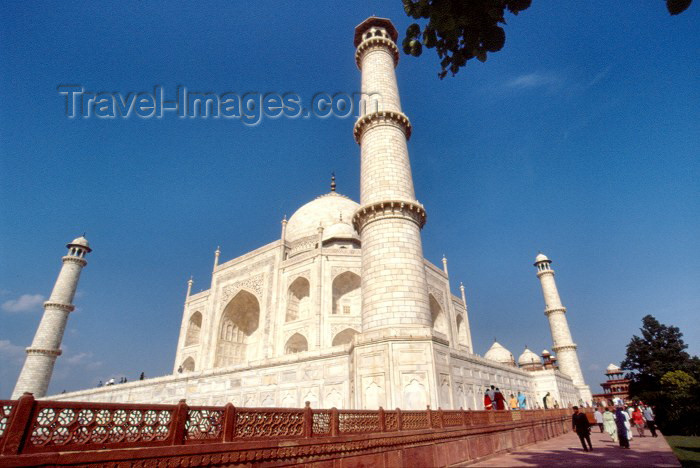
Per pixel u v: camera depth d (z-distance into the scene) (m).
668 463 13.65
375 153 25.12
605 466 13.01
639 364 54.69
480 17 6.25
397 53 31.38
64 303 55.50
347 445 9.37
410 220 22.66
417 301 20.48
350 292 45.19
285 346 42.25
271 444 7.56
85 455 4.94
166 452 5.84
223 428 6.91
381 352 18.44
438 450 12.70
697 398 34.03
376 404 17.88
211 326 49.97
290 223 60.34
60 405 4.98
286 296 44.97
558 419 29.56
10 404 4.66
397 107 27.56
